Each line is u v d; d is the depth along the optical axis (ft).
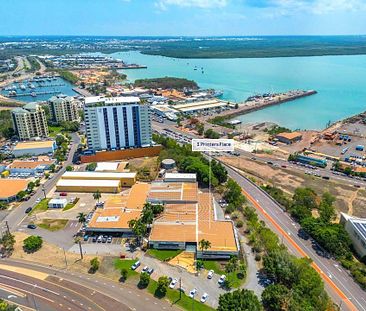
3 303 476.95
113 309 494.18
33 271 572.92
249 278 557.33
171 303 506.07
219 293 525.34
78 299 513.04
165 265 588.91
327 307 476.54
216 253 603.26
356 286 540.52
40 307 498.69
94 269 576.20
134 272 570.46
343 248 616.39
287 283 533.14
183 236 642.22
